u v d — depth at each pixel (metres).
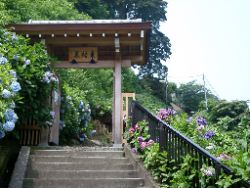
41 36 10.24
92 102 17.92
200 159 5.53
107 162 7.67
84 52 10.75
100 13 30.73
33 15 16.14
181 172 5.87
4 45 7.76
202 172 5.25
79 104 13.09
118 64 10.72
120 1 39.09
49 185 6.62
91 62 10.71
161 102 30.22
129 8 40.62
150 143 7.33
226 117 16.92
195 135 8.01
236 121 16.61
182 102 36.41
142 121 8.19
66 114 11.57
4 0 14.56
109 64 10.73
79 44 10.69
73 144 12.34
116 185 6.71
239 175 4.68
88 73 20.23
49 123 8.73
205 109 21.81
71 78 17.05
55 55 10.98
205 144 7.63
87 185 6.67
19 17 14.67
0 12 12.43
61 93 11.31
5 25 10.11
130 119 9.24
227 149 7.45
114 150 8.28
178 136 6.32
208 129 8.66
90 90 18.00
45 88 8.48
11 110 6.01
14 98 6.60
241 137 9.69
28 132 8.73
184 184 5.63
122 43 10.45
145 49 11.18
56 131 10.24
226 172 4.82
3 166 6.92
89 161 7.66
